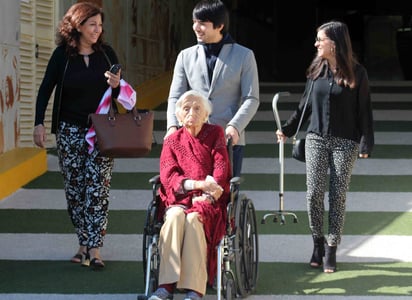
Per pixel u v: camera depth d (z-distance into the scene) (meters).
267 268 10.25
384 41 37.28
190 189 8.62
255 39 34.78
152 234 8.62
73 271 10.12
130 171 15.41
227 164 8.83
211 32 9.45
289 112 21.02
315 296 9.20
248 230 9.21
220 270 8.23
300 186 14.31
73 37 10.09
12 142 15.21
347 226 12.02
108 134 9.59
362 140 9.81
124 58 21.17
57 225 12.14
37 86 16.36
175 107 9.25
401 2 37.00
